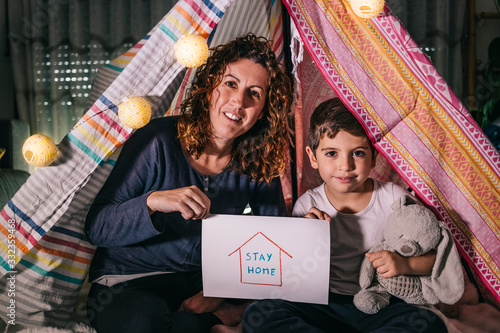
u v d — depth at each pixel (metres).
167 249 1.07
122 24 2.92
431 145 1.10
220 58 1.07
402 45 1.09
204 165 1.13
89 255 1.11
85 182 1.03
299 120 1.44
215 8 1.02
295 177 1.46
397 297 1.05
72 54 2.94
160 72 1.04
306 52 1.42
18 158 2.38
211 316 1.03
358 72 1.09
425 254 1.04
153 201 0.97
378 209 1.14
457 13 2.77
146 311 0.94
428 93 1.09
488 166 1.10
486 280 1.13
